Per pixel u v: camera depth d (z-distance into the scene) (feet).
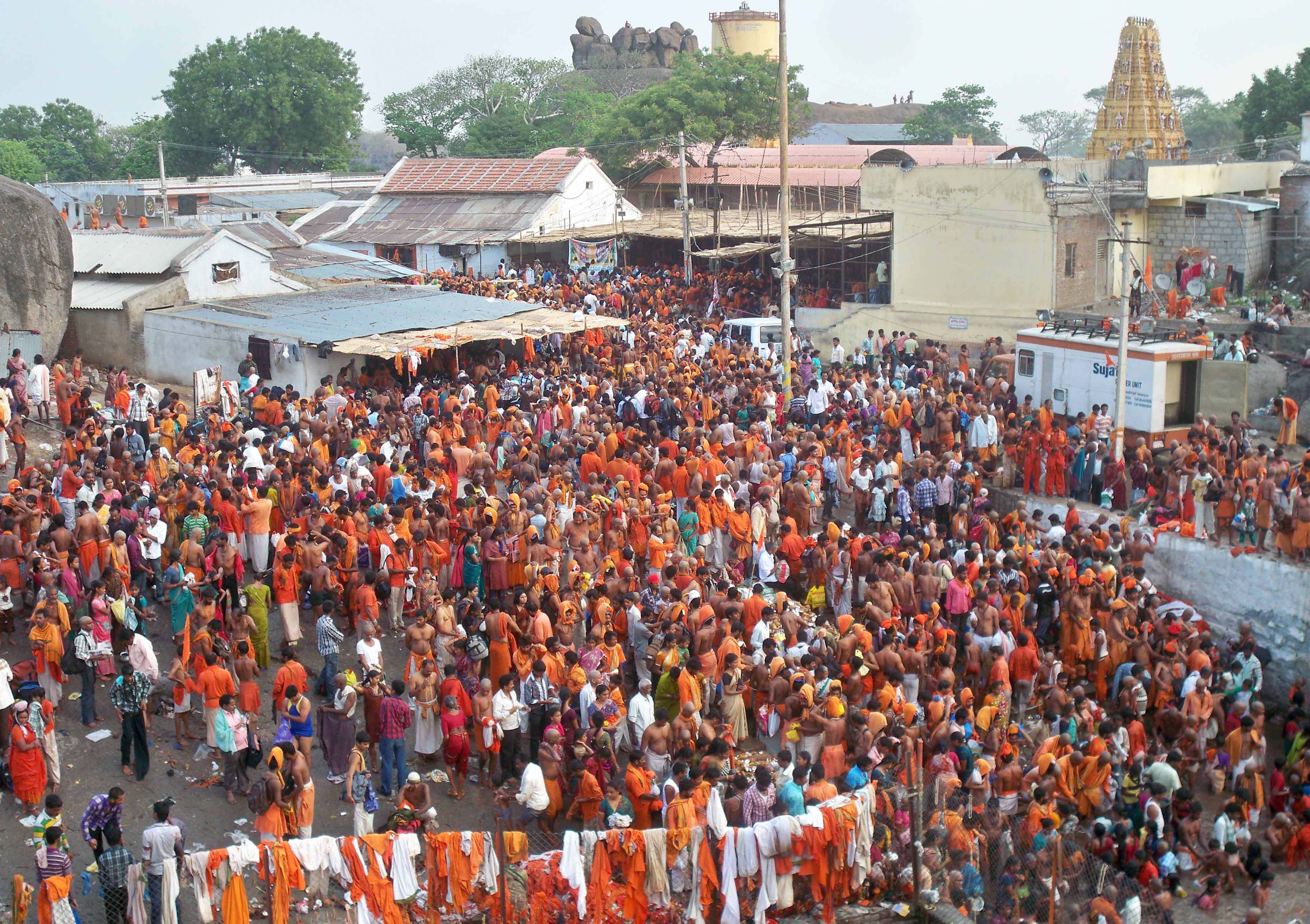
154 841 44.14
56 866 44.06
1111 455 89.04
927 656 65.26
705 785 48.91
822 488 89.66
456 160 217.56
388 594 68.23
